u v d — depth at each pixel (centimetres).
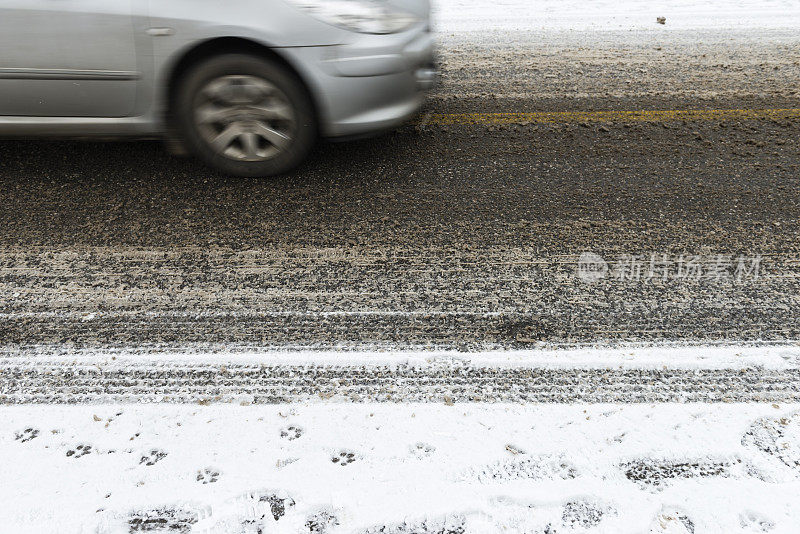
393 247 288
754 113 437
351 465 183
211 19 304
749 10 758
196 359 223
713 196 332
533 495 174
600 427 195
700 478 178
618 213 317
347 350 228
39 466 182
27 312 244
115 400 206
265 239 293
